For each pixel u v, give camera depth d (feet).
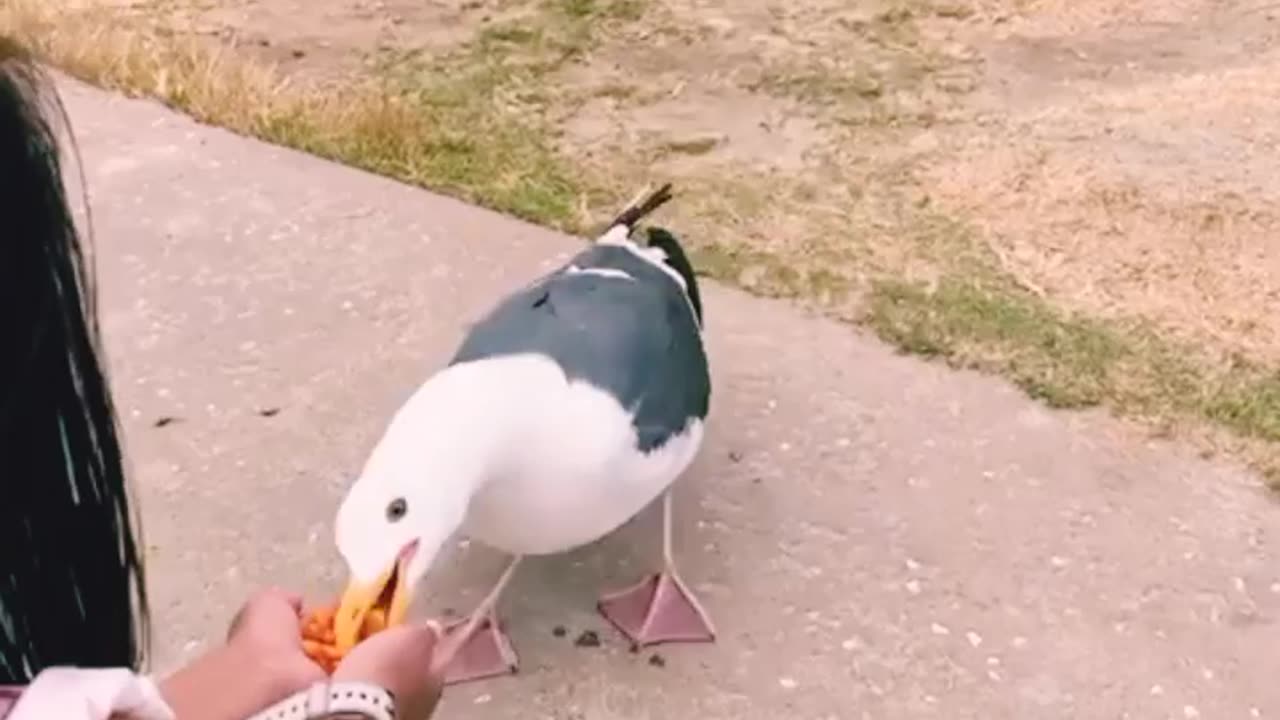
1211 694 4.47
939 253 6.23
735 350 5.64
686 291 4.80
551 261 6.15
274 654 2.52
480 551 4.87
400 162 6.77
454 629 4.60
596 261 4.68
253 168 6.69
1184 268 6.17
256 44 7.91
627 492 4.35
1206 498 5.07
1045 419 5.36
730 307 5.87
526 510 4.27
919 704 4.43
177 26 8.07
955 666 4.54
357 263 6.11
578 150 6.97
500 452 4.13
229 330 5.78
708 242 6.25
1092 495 5.07
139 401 5.44
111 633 1.90
